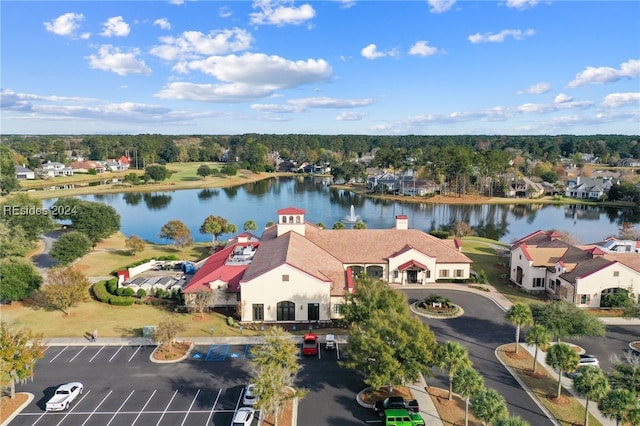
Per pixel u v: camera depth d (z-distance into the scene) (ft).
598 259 219.41
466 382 120.06
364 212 538.06
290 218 256.11
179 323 172.96
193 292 211.00
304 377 151.33
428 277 249.96
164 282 241.14
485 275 261.44
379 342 128.36
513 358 164.04
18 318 201.67
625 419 112.27
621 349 170.91
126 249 327.88
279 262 197.98
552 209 575.79
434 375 152.97
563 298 206.49
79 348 173.37
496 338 181.16
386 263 247.91
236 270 222.07
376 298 156.56
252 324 195.21
